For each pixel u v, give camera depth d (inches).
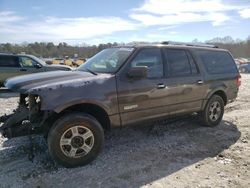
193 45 244.1
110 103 177.5
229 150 199.2
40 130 168.6
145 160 180.7
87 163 172.1
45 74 185.3
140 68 178.9
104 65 197.0
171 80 210.7
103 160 179.5
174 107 216.1
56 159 163.8
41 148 196.5
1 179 154.8
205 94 240.2
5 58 533.0
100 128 174.4
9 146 200.8
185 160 181.3
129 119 189.8
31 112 165.2
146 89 194.4
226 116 296.4
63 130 162.7
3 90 523.2
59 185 148.6
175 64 217.9
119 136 226.2
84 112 174.7
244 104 360.8
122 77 184.1
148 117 200.1
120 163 175.6
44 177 156.7
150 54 202.8
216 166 172.7
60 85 161.8
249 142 215.8
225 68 263.0
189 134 233.6
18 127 166.1
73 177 157.2
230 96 267.3
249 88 541.3
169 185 149.3
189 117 276.2
